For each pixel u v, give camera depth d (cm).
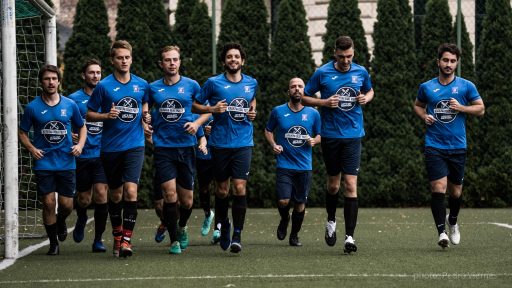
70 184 2938
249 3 5691
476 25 6097
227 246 2852
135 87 2811
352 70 2880
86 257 2784
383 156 5609
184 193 2938
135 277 2266
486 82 5603
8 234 2730
